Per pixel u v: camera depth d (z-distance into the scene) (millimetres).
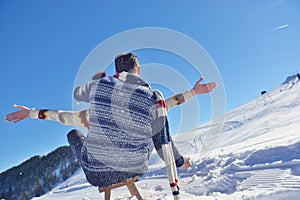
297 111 17000
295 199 2137
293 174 2844
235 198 2348
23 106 1918
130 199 2055
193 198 2207
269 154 3750
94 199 2492
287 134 6160
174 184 1638
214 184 3141
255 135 10367
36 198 4125
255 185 2762
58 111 1862
